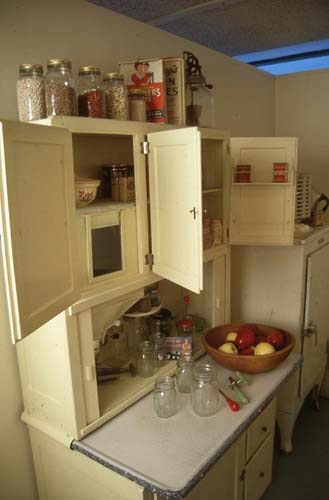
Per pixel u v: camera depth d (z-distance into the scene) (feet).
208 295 6.11
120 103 4.48
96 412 4.30
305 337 7.02
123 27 5.76
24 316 2.77
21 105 4.06
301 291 6.68
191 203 3.96
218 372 5.40
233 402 4.61
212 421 4.40
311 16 7.54
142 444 4.06
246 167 5.96
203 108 6.14
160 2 6.73
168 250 4.43
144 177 4.54
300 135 9.80
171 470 3.73
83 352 4.09
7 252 2.63
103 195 5.10
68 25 4.96
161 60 4.92
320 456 7.25
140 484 3.64
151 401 4.76
